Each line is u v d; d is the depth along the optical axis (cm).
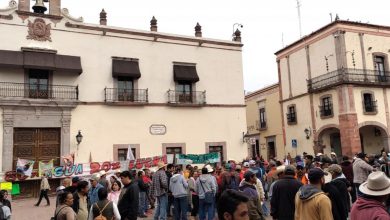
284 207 623
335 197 614
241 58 2611
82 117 2075
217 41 2527
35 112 1959
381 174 397
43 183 1673
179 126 2331
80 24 2138
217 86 2494
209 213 1068
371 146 2912
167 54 2367
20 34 1992
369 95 2769
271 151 3609
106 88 2155
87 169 1923
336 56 2750
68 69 2019
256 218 623
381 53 2891
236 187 1105
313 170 527
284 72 3384
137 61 2269
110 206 650
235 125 2506
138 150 2188
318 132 2903
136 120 2212
